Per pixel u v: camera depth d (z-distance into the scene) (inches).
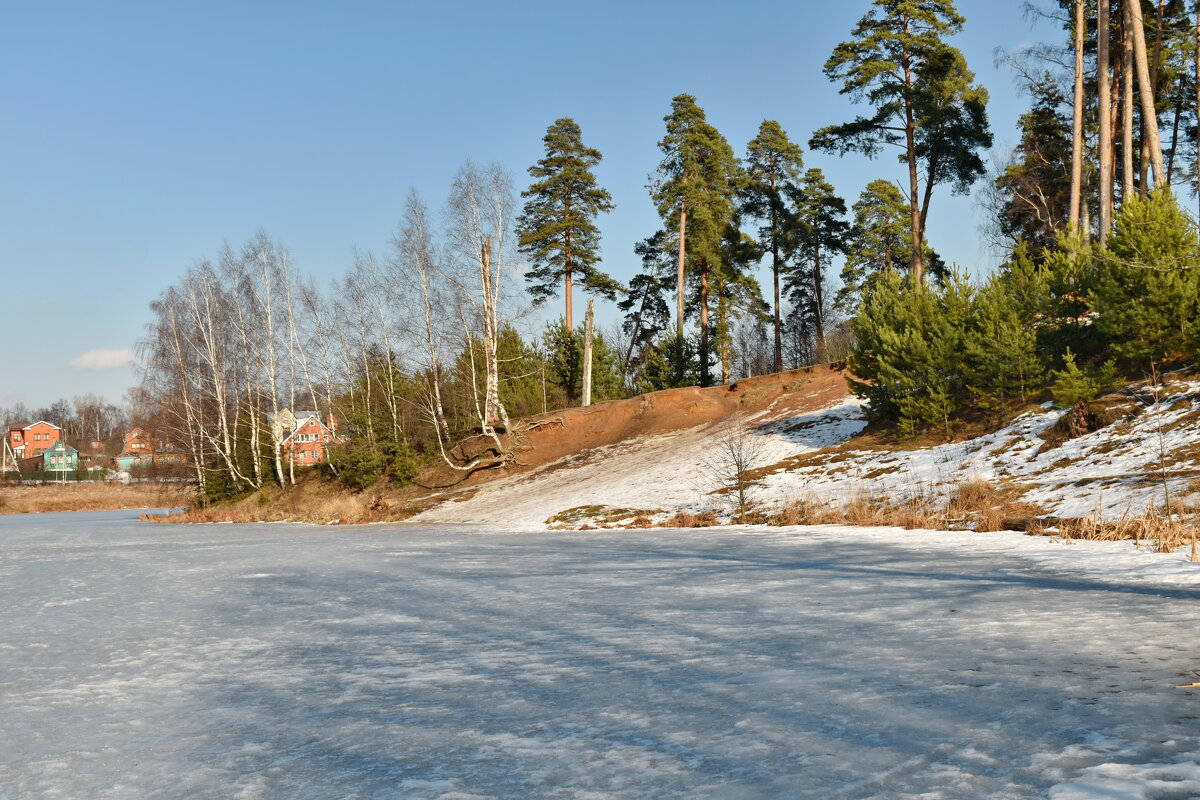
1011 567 518.6
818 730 215.0
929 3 1718.8
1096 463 864.3
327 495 1888.5
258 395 2122.3
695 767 192.1
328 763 207.8
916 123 1695.4
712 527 988.6
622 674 288.5
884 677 266.4
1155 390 880.3
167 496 2682.1
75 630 424.5
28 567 788.6
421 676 299.3
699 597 458.3
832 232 2504.9
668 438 1640.0
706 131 2116.1
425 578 599.2
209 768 208.1
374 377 1990.7
